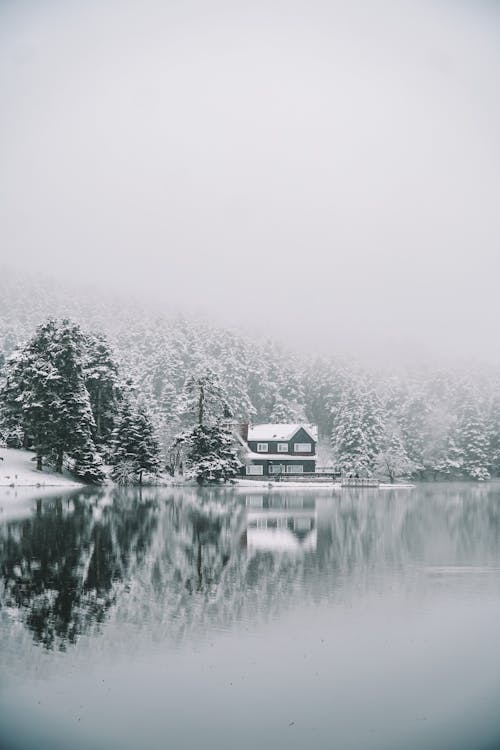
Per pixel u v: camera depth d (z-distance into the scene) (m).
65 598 22.62
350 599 23.09
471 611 21.77
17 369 84.38
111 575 26.34
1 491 67.19
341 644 18.61
